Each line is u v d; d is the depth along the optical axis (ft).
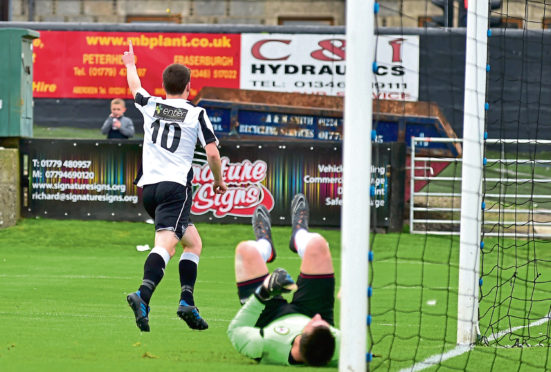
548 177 105.60
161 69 113.39
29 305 48.70
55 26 114.42
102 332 39.32
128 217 92.73
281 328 30.50
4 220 89.04
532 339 41.88
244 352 30.81
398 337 40.40
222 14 205.67
